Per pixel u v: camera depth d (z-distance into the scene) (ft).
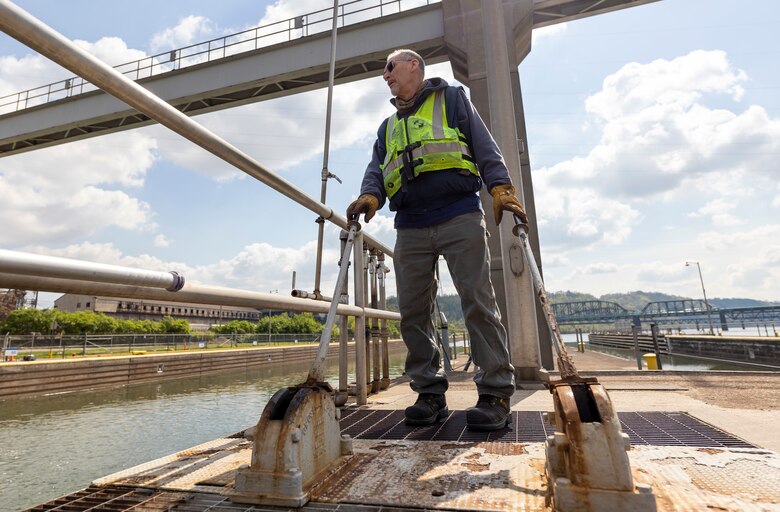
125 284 3.63
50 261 2.81
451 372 21.63
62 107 55.11
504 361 5.93
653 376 14.49
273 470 3.23
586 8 38.22
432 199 6.01
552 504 2.89
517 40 35.40
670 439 5.10
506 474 3.73
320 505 3.16
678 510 2.85
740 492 3.20
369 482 3.59
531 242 29.89
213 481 3.78
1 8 2.42
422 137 5.92
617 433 2.77
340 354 9.10
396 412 7.55
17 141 57.00
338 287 4.64
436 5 39.96
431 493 3.31
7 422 33.06
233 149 4.67
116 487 3.75
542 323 29.19
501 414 5.76
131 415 35.40
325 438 3.85
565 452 2.89
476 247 5.92
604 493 2.64
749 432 5.45
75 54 2.91
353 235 5.08
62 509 3.31
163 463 4.45
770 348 63.57
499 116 15.47
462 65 36.86
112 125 57.06
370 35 42.14
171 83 49.55
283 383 62.59
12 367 49.55
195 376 76.74
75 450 23.82
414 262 6.33
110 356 72.28
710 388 10.84
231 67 47.60
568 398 2.99
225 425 30.25
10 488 17.74
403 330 6.68
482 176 5.64
